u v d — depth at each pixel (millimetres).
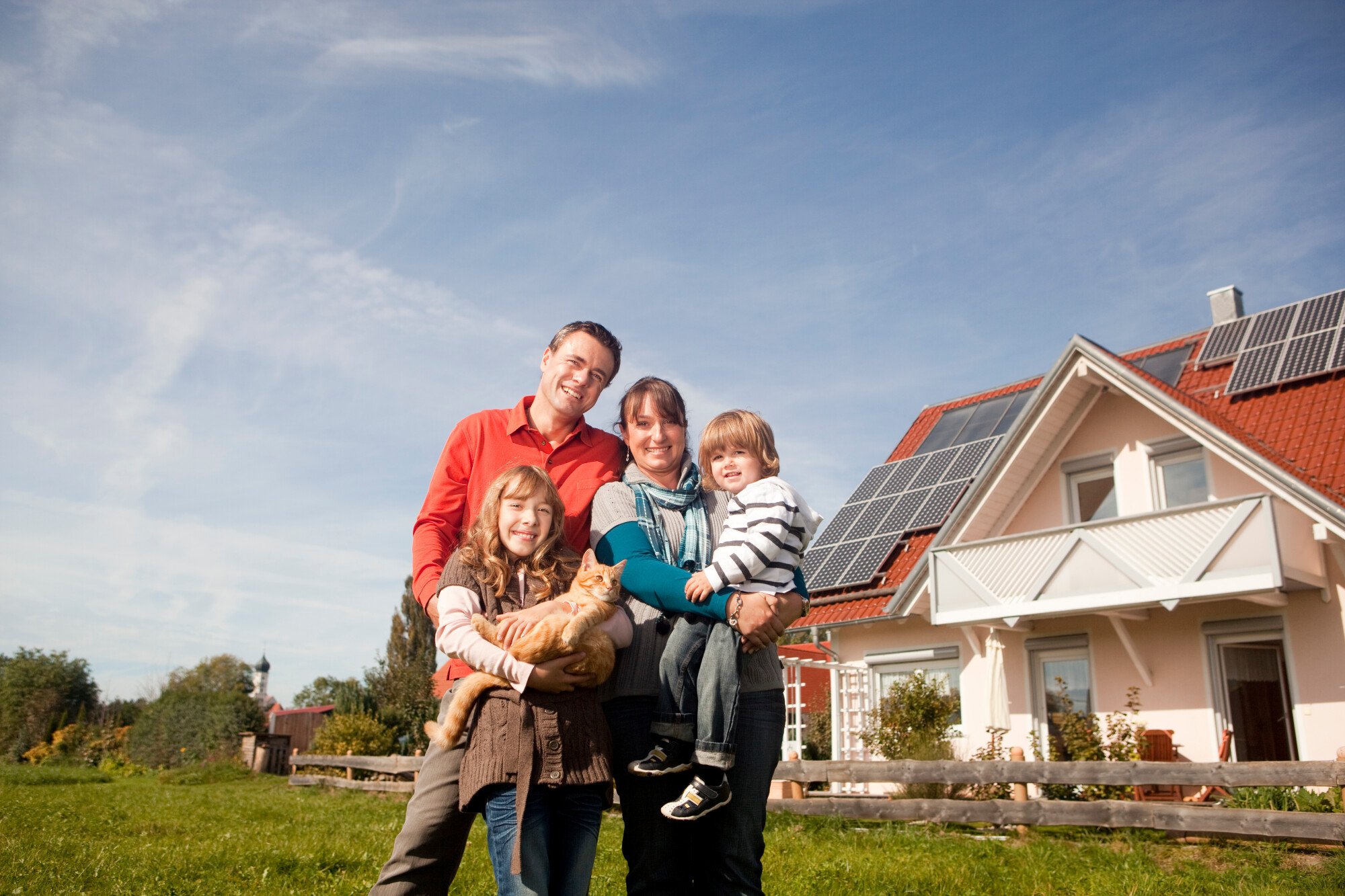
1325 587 12297
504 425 3598
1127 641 13625
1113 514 15016
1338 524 11812
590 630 2830
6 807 11539
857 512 19531
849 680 16953
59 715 44625
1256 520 11945
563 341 3525
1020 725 14883
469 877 6023
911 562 16984
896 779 10930
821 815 10977
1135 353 18891
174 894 5629
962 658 15586
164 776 22703
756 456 3389
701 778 2885
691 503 3355
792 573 3164
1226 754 12398
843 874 6633
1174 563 12680
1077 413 15336
